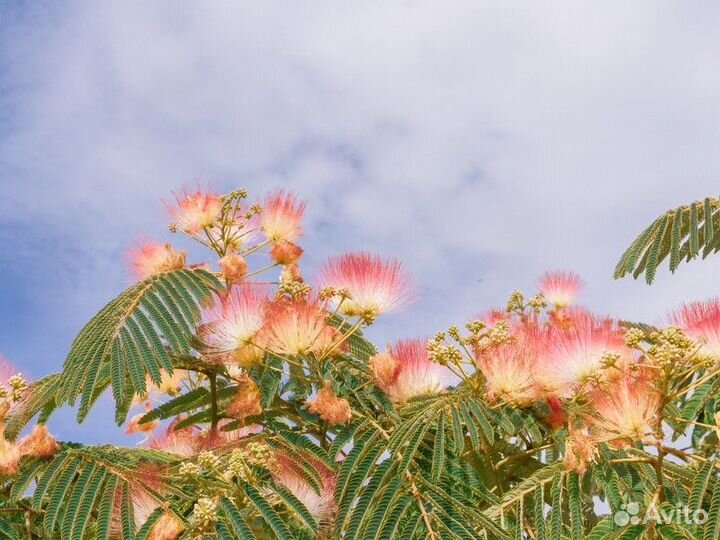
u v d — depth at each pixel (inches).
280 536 30.0
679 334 29.9
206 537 30.0
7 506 32.2
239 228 38.0
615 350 31.5
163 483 31.1
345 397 33.7
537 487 31.3
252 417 35.1
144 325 33.5
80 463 31.5
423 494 30.5
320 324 33.2
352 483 30.9
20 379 32.8
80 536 30.1
